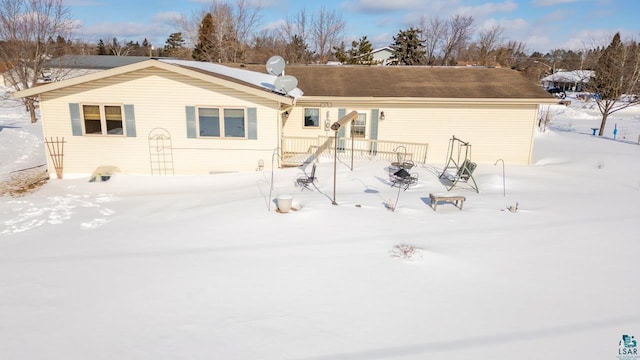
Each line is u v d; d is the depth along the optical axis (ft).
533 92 53.47
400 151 55.11
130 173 46.16
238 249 23.94
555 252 24.03
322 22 180.24
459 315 17.43
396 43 177.68
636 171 49.78
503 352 15.05
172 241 25.23
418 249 23.80
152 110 44.65
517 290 19.52
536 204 34.35
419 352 15.05
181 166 46.50
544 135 83.56
